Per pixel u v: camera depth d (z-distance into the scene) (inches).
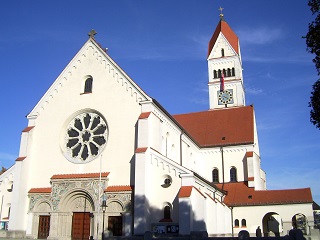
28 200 1891.0
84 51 2044.8
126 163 1779.0
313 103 1020.5
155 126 1809.8
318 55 1004.6
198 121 3134.8
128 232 1649.9
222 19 3690.9
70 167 1883.6
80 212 1791.3
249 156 2667.3
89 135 1913.1
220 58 3481.8
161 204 1658.5
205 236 1427.2
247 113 3038.9
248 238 1240.8
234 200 2421.3
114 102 1891.0
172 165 1676.9
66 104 1998.0
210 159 2827.3
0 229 1911.9
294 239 1218.0
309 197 2276.1
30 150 1973.4
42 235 1820.9
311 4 1010.7
